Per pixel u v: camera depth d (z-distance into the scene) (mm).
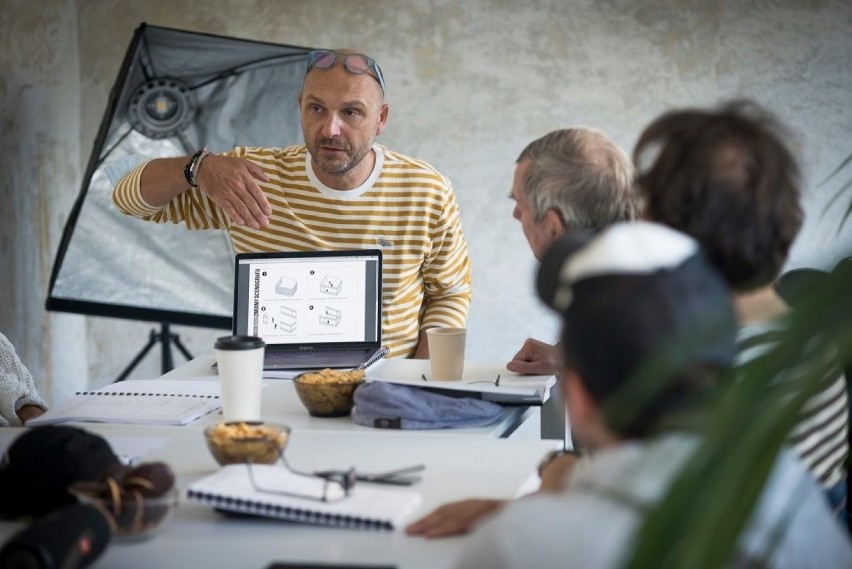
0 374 2734
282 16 5078
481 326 5137
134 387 2520
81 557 1267
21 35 4883
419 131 5074
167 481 1480
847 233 4852
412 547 1435
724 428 538
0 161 4816
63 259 4613
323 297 2811
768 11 4855
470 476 1766
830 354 555
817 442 1447
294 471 1665
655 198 1484
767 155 1459
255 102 4578
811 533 1019
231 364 2154
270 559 1400
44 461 1532
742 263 1440
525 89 5000
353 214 3119
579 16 4941
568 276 1062
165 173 3084
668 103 4934
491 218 5078
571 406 1061
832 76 4852
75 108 5250
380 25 5039
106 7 5188
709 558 511
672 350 623
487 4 4984
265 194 3148
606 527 938
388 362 2633
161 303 4590
